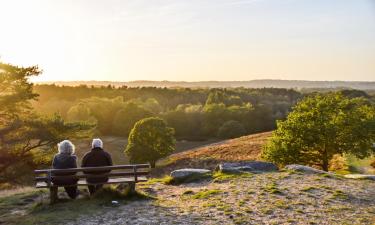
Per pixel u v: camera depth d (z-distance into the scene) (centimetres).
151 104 12350
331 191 1198
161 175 4178
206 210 1020
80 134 2931
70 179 1126
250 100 13812
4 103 2677
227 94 14400
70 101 13412
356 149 2866
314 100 3222
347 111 3036
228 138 9525
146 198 1159
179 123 10256
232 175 1472
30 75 2883
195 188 1324
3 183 2539
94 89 16488
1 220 1017
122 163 6341
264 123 10544
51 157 2738
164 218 955
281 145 3011
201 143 8912
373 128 2877
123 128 9538
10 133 2586
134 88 17575
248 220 925
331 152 2933
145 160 4897
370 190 1219
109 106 10188
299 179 1383
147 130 4925
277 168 1644
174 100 14725
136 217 969
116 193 1153
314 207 1031
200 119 10275
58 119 2802
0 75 2688
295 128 2983
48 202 1153
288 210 1005
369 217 945
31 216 1020
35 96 2953
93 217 976
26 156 2617
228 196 1164
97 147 1179
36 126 2652
